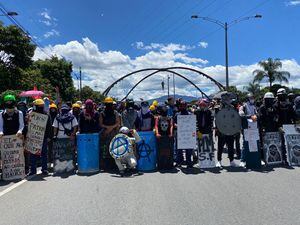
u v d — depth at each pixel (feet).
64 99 211.00
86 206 20.57
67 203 21.27
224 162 35.96
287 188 24.00
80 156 31.19
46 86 152.87
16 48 135.64
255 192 23.11
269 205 20.17
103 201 21.58
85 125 32.73
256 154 31.81
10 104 29.40
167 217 18.35
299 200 21.09
